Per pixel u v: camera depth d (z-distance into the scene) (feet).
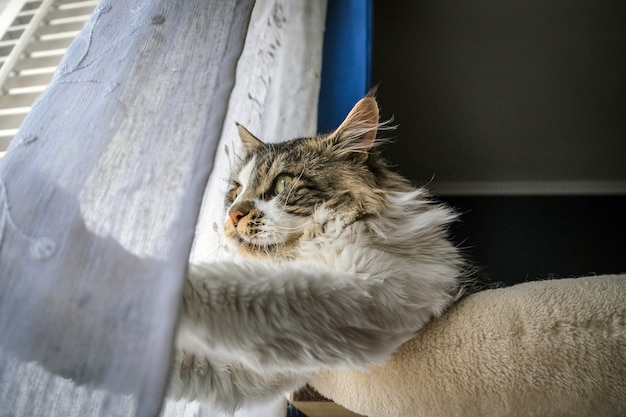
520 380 2.05
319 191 2.64
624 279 2.24
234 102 3.29
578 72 6.34
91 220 1.38
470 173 7.89
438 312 2.40
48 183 1.38
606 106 6.70
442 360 2.19
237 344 1.70
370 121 2.87
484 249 7.47
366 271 2.23
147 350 1.12
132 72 1.72
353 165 2.78
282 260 2.49
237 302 1.70
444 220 2.88
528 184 7.88
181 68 1.79
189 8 2.01
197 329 1.62
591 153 7.34
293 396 2.82
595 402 1.98
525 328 2.09
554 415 2.10
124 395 1.11
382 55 6.34
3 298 1.21
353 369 2.36
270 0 3.88
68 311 1.23
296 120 3.96
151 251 1.34
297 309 1.85
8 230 1.28
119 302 1.23
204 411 2.39
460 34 6.07
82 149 1.48
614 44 5.99
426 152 7.54
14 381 1.21
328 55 4.86
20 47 2.55
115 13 1.96
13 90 2.43
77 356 1.19
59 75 1.71
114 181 1.47
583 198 7.67
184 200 1.37
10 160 1.42
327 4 5.24
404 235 2.63
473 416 2.20
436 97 6.76
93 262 1.29
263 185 2.79
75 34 2.67
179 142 1.55
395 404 2.31
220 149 3.11
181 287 1.19
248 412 2.64
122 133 1.57
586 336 2.00
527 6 5.71
